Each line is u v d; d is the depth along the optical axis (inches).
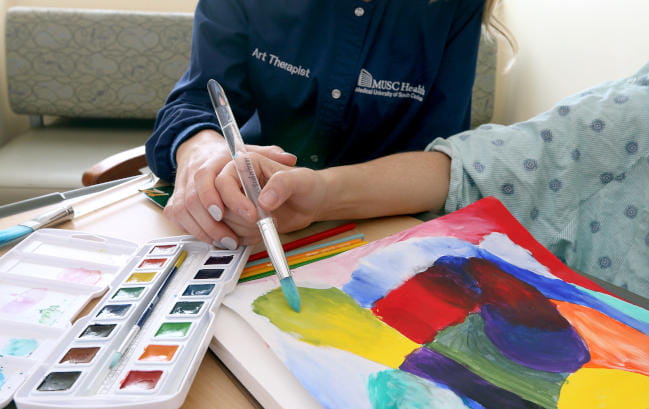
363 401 10.3
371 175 20.9
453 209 22.4
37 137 69.9
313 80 29.1
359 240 18.7
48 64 69.1
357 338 12.5
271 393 10.7
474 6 29.4
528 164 22.8
